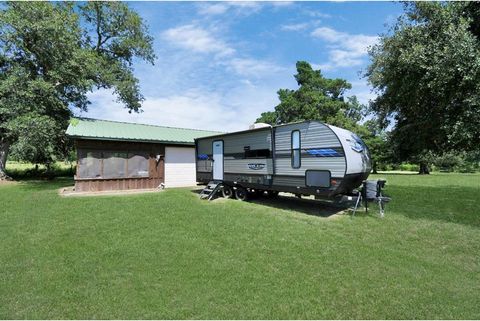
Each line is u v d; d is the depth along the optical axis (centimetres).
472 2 785
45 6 1508
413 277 405
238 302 334
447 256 493
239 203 1020
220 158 1180
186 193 1280
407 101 980
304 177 846
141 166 1464
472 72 685
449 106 830
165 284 377
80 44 1872
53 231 623
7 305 324
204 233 614
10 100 1465
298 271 421
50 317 303
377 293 357
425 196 1166
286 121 3341
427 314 314
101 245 531
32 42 1590
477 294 358
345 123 3038
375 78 1123
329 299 343
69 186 1536
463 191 1334
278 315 309
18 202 974
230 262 454
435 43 773
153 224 688
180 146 1616
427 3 817
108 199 1056
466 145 972
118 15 1975
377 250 514
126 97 2058
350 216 792
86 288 365
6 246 523
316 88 3328
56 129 1634
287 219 755
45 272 412
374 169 3981
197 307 322
